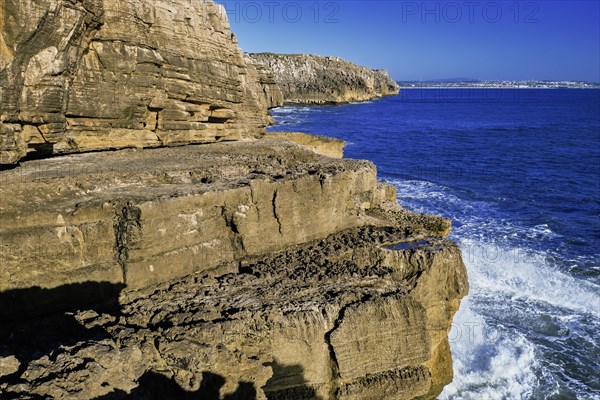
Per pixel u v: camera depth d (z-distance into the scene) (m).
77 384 7.43
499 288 23.94
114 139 18.84
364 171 20.06
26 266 10.93
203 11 23.08
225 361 9.98
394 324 12.94
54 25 13.57
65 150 17.23
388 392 12.89
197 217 13.33
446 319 15.56
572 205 38.31
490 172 50.59
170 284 12.73
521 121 109.81
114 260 12.16
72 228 11.53
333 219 16.61
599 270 25.98
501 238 30.53
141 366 8.69
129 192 13.37
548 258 27.44
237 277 13.48
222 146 23.20
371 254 15.27
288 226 15.24
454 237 30.38
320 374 12.37
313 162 21.17
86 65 16.75
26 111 13.61
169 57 20.44
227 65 25.16
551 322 21.19
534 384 17.75
